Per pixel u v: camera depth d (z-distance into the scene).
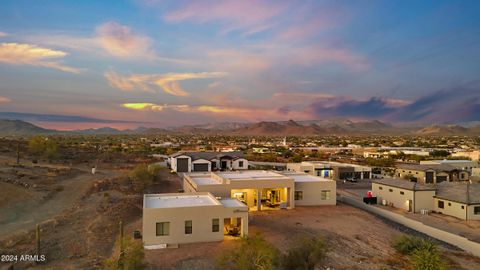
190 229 29.33
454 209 42.06
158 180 58.50
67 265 25.31
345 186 63.97
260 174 48.88
